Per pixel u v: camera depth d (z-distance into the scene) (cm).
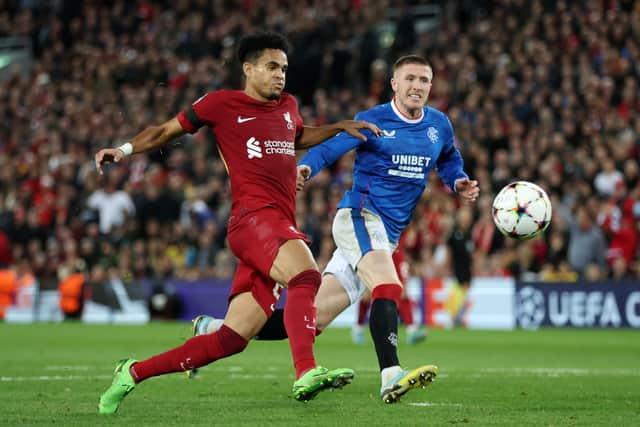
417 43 6788
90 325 5262
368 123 1855
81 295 5697
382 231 1975
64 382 2273
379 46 6800
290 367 2748
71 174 6475
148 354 3222
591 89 5647
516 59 6025
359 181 2011
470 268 5038
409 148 1995
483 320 5038
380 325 1816
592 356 3247
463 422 1561
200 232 5706
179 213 5838
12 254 6150
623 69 5709
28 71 8438
